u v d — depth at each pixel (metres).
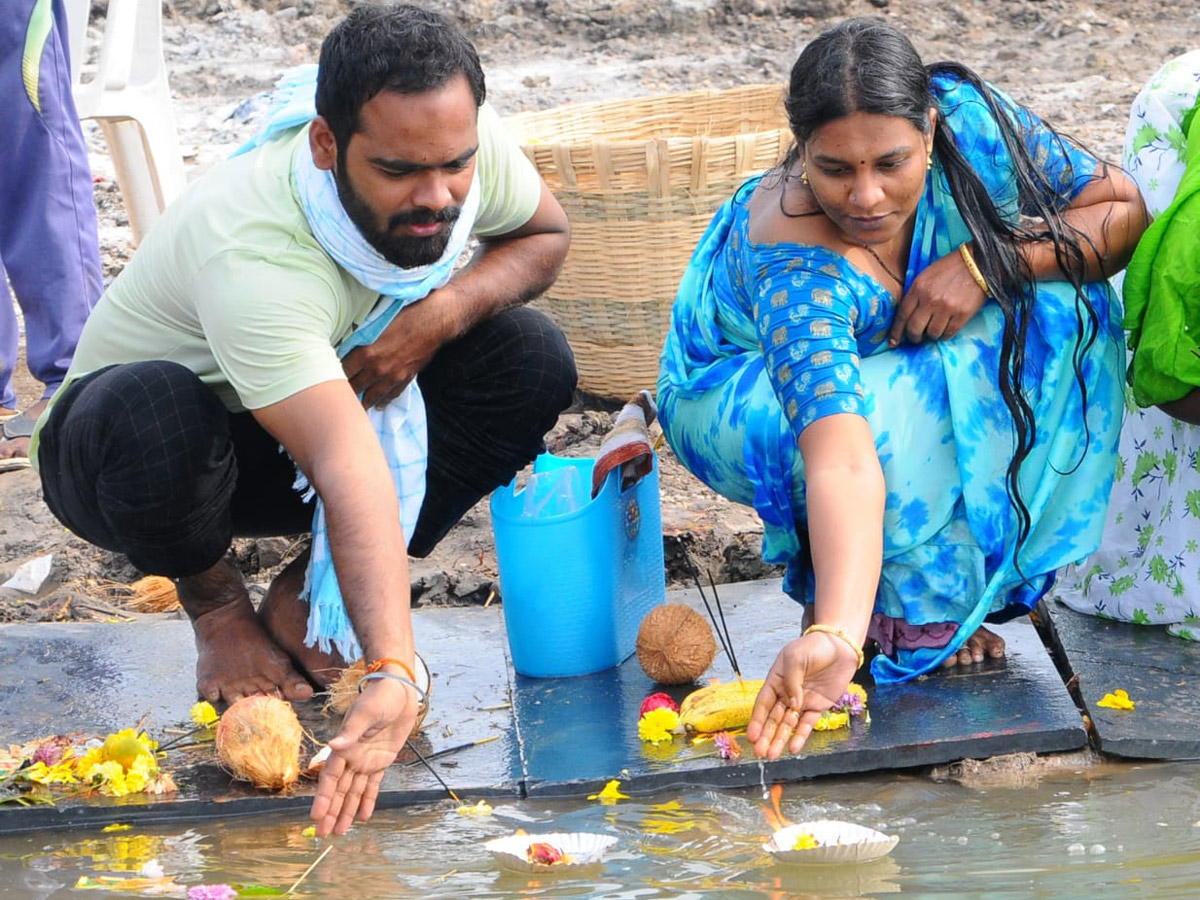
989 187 4.29
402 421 4.42
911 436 4.27
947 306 4.24
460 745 4.23
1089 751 4.09
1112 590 4.90
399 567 3.57
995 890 3.28
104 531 4.47
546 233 4.69
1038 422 4.34
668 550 5.91
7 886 3.56
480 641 5.11
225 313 3.85
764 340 4.10
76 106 8.16
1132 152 4.74
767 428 4.36
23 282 7.50
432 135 3.68
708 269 4.66
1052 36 15.43
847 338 4.01
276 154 4.05
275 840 3.77
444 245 4.02
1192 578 4.66
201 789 4.02
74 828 3.92
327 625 4.29
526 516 4.64
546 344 4.69
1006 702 4.26
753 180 4.61
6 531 6.59
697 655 4.53
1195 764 4.02
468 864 3.55
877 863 3.45
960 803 3.82
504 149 4.46
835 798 3.89
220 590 4.63
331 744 3.18
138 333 4.35
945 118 4.21
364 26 3.68
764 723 3.43
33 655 5.06
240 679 4.55
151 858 3.69
